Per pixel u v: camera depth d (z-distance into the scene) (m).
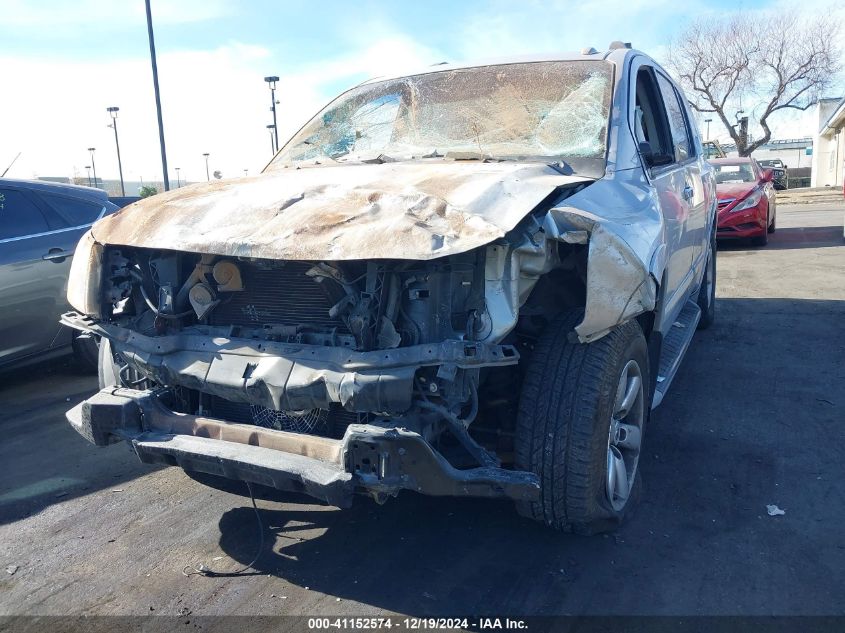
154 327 3.30
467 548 3.34
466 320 2.78
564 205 2.91
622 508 3.35
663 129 4.83
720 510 3.62
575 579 3.06
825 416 4.81
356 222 2.84
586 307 2.84
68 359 7.26
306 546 3.40
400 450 2.61
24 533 3.60
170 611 2.92
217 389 3.00
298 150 4.58
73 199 6.58
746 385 5.51
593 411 2.96
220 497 3.96
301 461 2.76
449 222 2.73
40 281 6.00
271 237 2.89
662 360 4.71
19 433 5.07
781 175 34.19
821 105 43.81
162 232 3.16
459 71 4.56
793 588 2.96
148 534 3.56
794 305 8.20
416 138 4.20
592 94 4.00
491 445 3.34
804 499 3.71
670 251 4.03
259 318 3.18
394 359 2.70
